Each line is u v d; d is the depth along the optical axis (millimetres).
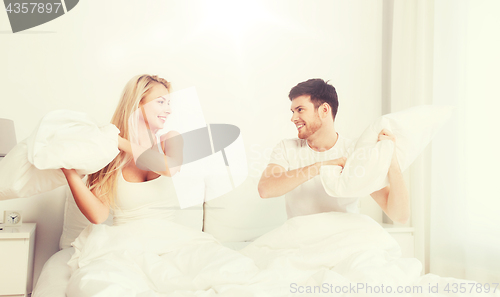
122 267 1040
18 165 1162
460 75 2225
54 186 1260
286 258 1115
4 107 2041
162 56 2318
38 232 2045
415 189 2416
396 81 2664
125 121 1534
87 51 2184
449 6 2314
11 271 1632
